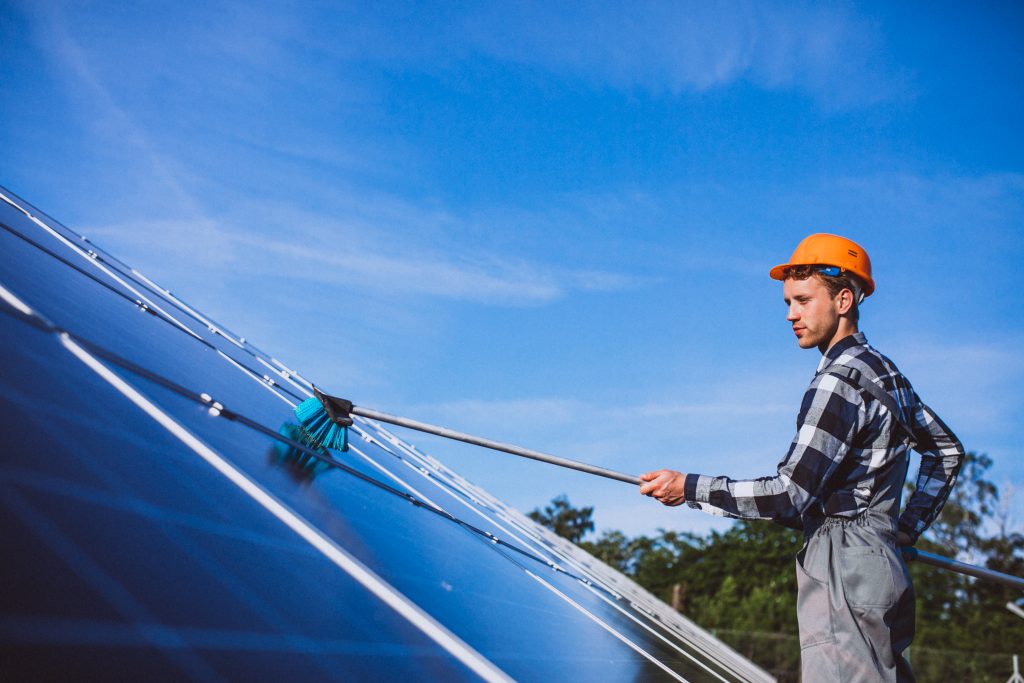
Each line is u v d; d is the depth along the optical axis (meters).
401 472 4.57
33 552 1.07
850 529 2.68
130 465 1.54
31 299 2.23
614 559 57.31
